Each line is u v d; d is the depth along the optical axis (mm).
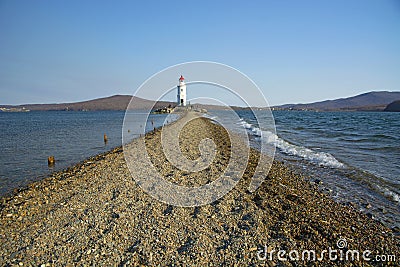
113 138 26844
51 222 6867
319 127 38812
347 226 6820
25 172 13250
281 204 8188
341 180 11102
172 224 6758
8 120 71438
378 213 7785
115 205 7949
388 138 24859
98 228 6527
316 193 9422
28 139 26469
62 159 16516
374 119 60594
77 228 6547
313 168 13133
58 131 35281
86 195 8836
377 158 15547
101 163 13758
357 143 21859
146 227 6594
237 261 5273
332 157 15781
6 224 6809
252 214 7336
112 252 5543
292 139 24578
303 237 6184
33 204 8156
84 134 31062
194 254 5469
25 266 5105
